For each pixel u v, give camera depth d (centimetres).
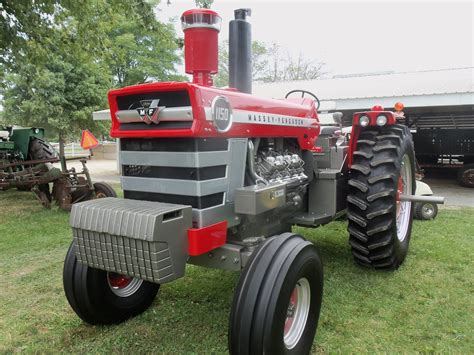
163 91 202
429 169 1293
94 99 1217
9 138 775
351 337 242
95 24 721
